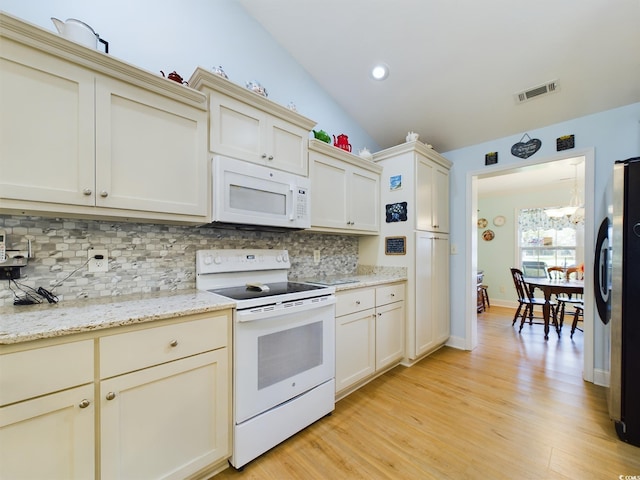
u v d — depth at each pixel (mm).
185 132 1511
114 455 1057
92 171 1219
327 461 1458
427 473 1372
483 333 3729
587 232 2355
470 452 1516
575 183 4406
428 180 2879
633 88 2102
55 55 1130
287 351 1609
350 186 2559
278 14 2193
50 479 936
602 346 2266
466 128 2865
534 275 5418
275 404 1536
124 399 1083
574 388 2211
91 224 1484
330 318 1874
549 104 2406
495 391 2170
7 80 1040
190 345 1255
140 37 1688
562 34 1897
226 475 1373
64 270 1405
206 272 1802
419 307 2703
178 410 1220
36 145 1096
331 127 2859
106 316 1095
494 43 2057
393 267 2818
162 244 1723
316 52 2453
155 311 1182
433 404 1990
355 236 3107
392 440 1617
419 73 2414
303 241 2562
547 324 3512
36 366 909
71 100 1171
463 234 3139
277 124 1938
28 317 1076
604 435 1646
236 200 1678
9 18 1017
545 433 1667
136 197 1340
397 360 2600
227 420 1373
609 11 1721
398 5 1951
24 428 895
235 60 2131
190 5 1904
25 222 1309
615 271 1676
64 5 1441
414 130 3051
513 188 5309
